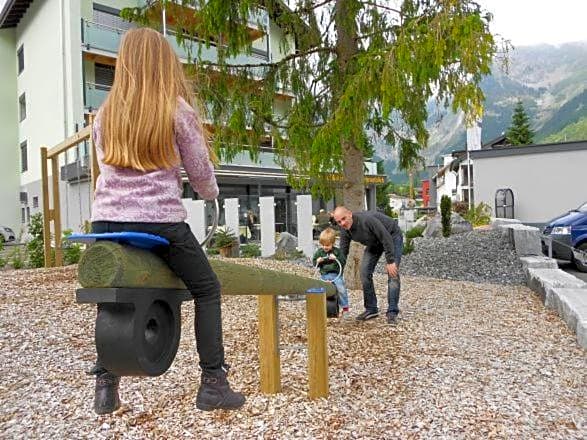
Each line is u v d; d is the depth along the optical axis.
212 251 12.52
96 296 1.72
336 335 5.18
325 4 7.46
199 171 2.04
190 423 3.20
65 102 18.77
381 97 5.52
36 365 4.26
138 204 1.85
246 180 20.88
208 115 6.80
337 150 6.00
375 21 7.32
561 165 22.27
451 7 5.09
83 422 3.23
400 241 6.01
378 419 3.23
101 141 1.95
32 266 10.52
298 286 3.39
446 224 14.84
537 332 5.46
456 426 3.13
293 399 3.55
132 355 1.79
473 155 23.92
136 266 1.78
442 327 5.61
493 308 6.79
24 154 24.48
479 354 4.61
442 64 5.02
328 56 7.65
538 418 3.25
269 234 12.95
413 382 3.88
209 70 6.76
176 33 6.81
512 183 23.14
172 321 2.04
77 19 18.89
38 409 3.43
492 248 11.46
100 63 20.44
